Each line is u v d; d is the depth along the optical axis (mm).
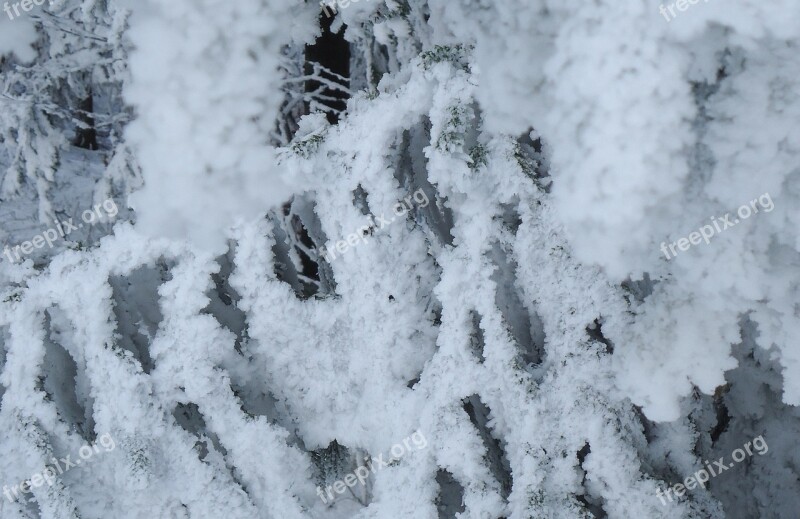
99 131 8664
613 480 3543
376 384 3770
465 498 3639
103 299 3816
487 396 3662
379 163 3680
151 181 3127
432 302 3773
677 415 3342
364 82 4941
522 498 3582
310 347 3812
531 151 3643
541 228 3602
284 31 3123
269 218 3779
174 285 3762
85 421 3900
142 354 3898
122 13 5098
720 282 3098
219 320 3861
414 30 3936
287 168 3699
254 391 3850
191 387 3764
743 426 3729
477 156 3613
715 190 3049
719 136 3035
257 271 3762
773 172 3025
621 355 3373
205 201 3133
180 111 3082
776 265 3098
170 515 3785
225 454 3844
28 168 5918
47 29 5750
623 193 3041
